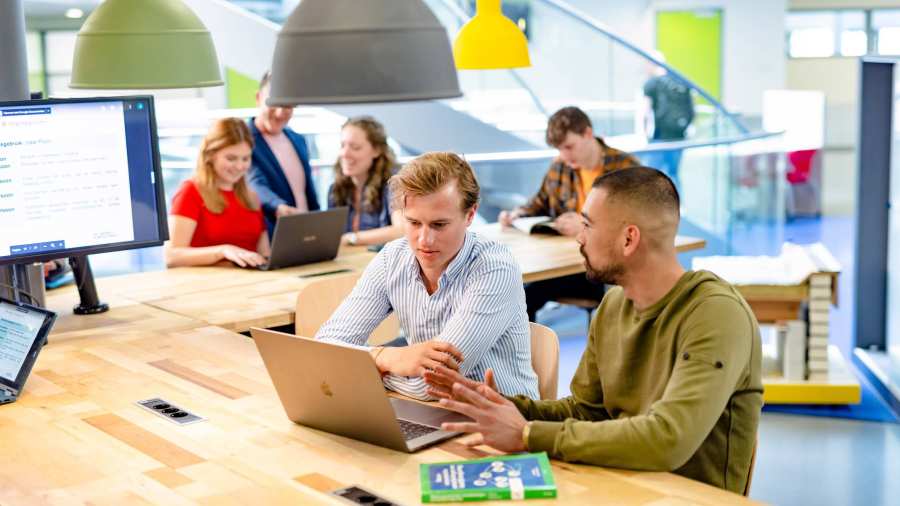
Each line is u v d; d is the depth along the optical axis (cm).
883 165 571
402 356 264
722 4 1253
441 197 266
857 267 580
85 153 315
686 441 202
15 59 335
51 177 310
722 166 788
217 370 277
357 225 486
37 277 330
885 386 516
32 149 306
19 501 193
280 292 377
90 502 192
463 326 271
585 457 204
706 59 1268
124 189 322
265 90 491
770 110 1080
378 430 216
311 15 219
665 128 791
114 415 241
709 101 793
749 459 222
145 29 310
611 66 795
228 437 226
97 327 327
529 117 743
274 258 416
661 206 221
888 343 575
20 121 303
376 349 271
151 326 327
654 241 221
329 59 216
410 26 219
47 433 230
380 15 217
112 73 310
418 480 200
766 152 802
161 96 643
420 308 285
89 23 314
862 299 582
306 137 648
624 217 221
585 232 228
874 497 403
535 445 209
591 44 791
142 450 219
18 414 243
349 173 477
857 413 497
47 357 292
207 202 433
